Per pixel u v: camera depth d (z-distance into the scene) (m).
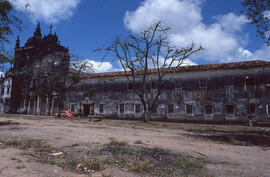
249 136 10.97
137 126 16.25
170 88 28.05
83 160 4.77
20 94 38.72
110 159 4.95
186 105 26.72
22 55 40.38
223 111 24.62
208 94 25.77
